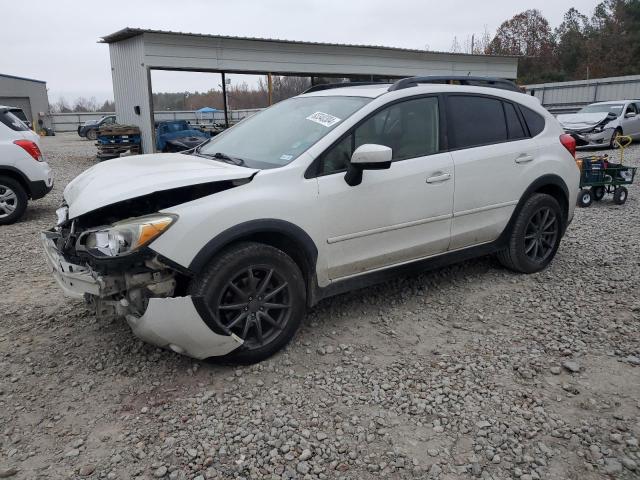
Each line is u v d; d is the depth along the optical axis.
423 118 4.31
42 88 52.72
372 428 2.89
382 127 4.05
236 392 3.22
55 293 4.90
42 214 8.97
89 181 3.64
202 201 3.28
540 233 5.14
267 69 20.11
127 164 3.89
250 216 3.34
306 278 3.77
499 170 4.67
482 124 4.69
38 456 2.70
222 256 3.28
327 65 21.48
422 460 2.66
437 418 2.98
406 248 4.19
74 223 3.44
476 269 5.30
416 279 5.04
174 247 3.10
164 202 3.47
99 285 3.14
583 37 60.41
